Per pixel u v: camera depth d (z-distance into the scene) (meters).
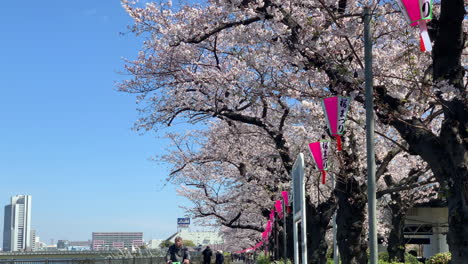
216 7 13.31
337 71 9.58
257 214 29.33
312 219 16.00
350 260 12.32
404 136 8.45
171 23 14.75
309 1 10.66
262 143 19.06
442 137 7.86
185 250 13.62
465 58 12.16
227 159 21.20
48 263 19.95
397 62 10.52
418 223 32.34
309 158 15.50
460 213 7.52
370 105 7.22
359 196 12.32
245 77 14.39
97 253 38.59
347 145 12.17
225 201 25.67
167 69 15.91
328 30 10.00
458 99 7.76
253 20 11.31
